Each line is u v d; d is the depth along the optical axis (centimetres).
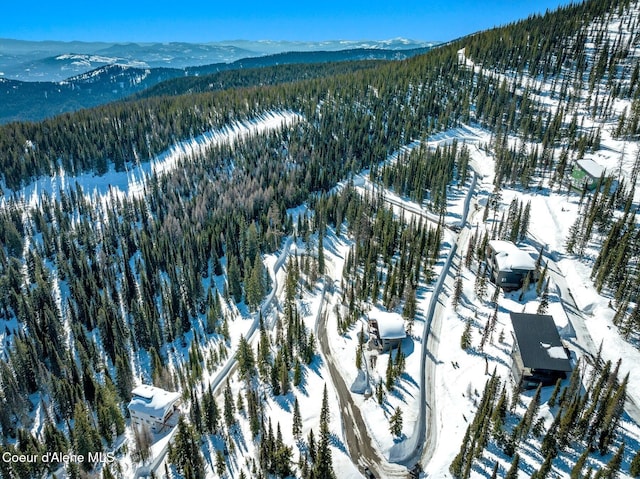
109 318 11831
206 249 14550
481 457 6150
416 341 9044
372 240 13238
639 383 7044
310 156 19638
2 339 12775
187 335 11769
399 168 16638
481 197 14912
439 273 11150
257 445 7469
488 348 8344
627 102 18575
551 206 12888
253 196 16800
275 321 11119
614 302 8656
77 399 9269
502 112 19750
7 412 9481
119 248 17175
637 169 12606
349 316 10100
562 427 5878
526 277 9538
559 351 7012
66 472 7919
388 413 7594
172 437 8050
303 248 14550
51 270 15975
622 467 5584
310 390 8462
